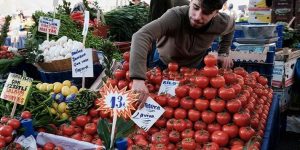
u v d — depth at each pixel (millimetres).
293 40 5027
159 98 2027
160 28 2211
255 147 1706
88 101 2080
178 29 2375
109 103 1733
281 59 4102
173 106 1996
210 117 1867
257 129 2002
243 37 4016
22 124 1802
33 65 2947
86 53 2426
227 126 1829
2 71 2859
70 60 2680
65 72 2670
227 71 2094
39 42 3314
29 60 2812
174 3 3572
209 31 2496
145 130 1945
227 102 1872
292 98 4707
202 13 2186
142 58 1998
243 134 1788
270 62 3000
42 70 2771
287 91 4477
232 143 1806
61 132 2000
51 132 2008
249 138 1787
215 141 1793
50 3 9180
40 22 3174
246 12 8422
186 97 1979
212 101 1886
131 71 1978
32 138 1818
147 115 1963
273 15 5598
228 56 2910
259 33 3861
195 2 2191
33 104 2127
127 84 2129
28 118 1889
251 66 3066
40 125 1979
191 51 2604
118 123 1750
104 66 2768
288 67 4316
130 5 5207
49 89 2242
